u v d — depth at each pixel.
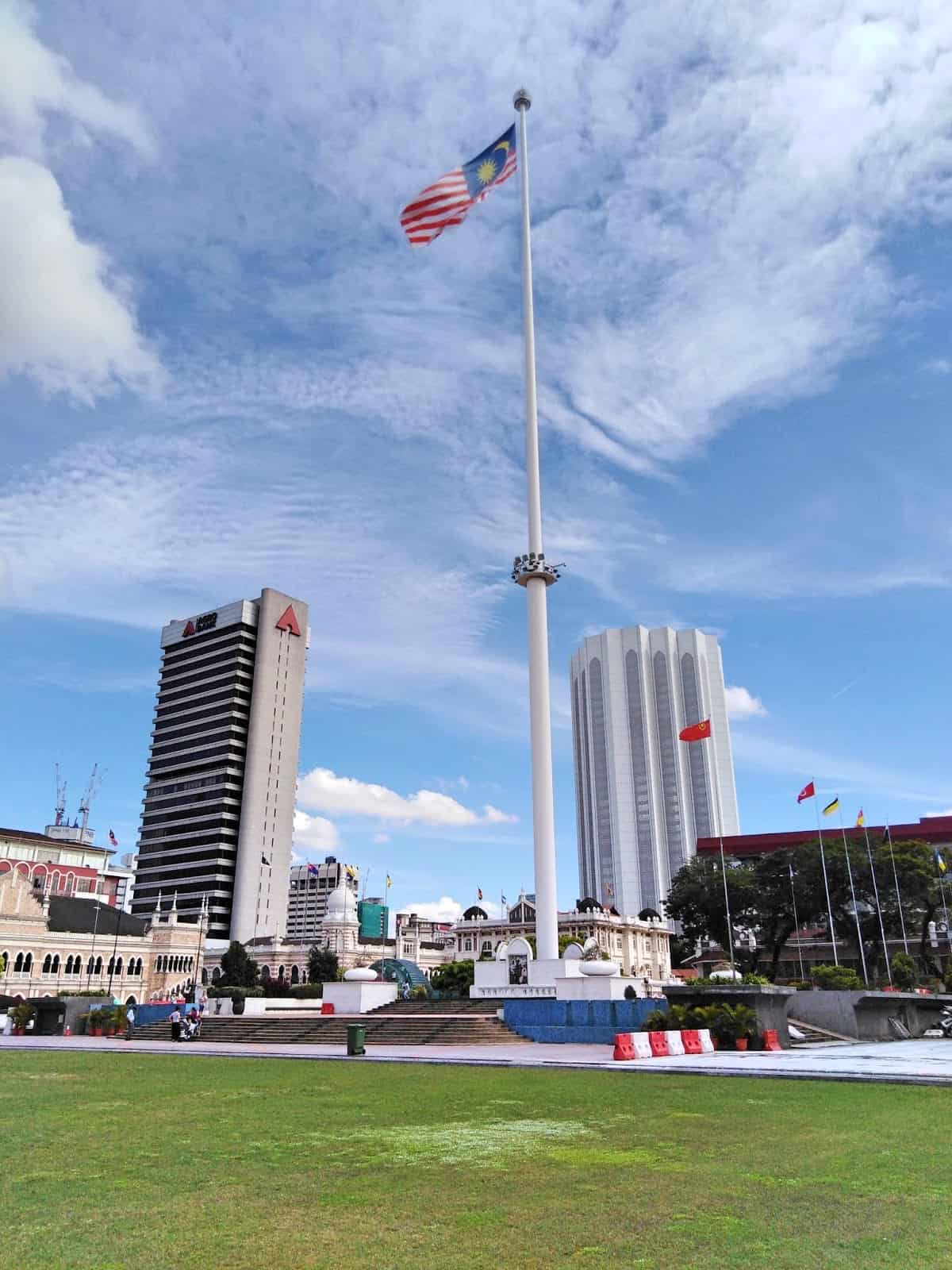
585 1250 10.08
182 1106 22.36
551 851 57.47
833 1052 38.81
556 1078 27.98
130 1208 12.09
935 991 88.19
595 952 65.44
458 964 84.38
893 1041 50.81
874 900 104.94
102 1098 24.41
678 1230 10.81
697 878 117.12
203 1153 15.95
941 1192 12.52
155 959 129.50
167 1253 10.14
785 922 114.75
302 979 143.50
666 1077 27.98
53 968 117.19
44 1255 10.08
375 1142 16.81
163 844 193.12
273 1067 34.03
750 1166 14.30
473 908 147.75
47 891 151.00
